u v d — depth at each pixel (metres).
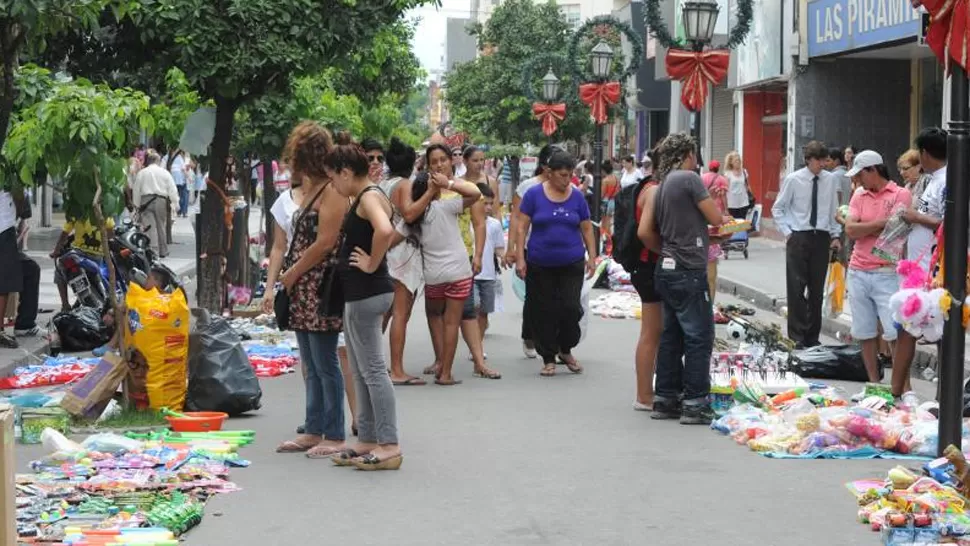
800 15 30.03
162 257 29.66
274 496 9.23
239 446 10.96
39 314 19.47
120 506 8.63
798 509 8.88
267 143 21.95
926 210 12.63
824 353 14.39
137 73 19.28
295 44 16.66
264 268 21.33
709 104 43.66
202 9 16.31
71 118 12.43
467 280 14.09
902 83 30.20
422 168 16.08
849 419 10.66
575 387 14.05
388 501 9.08
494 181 19.47
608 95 30.52
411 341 17.67
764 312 22.22
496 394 13.59
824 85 30.17
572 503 9.04
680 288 11.82
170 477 9.49
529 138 55.47
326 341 10.47
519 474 9.91
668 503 9.04
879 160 13.23
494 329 19.25
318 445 10.66
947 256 9.30
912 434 10.62
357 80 34.75
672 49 20.38
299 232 10.41
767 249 33.88
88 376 11.79
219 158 18.22
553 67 51.91
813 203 16.34
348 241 9.98
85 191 12.62
